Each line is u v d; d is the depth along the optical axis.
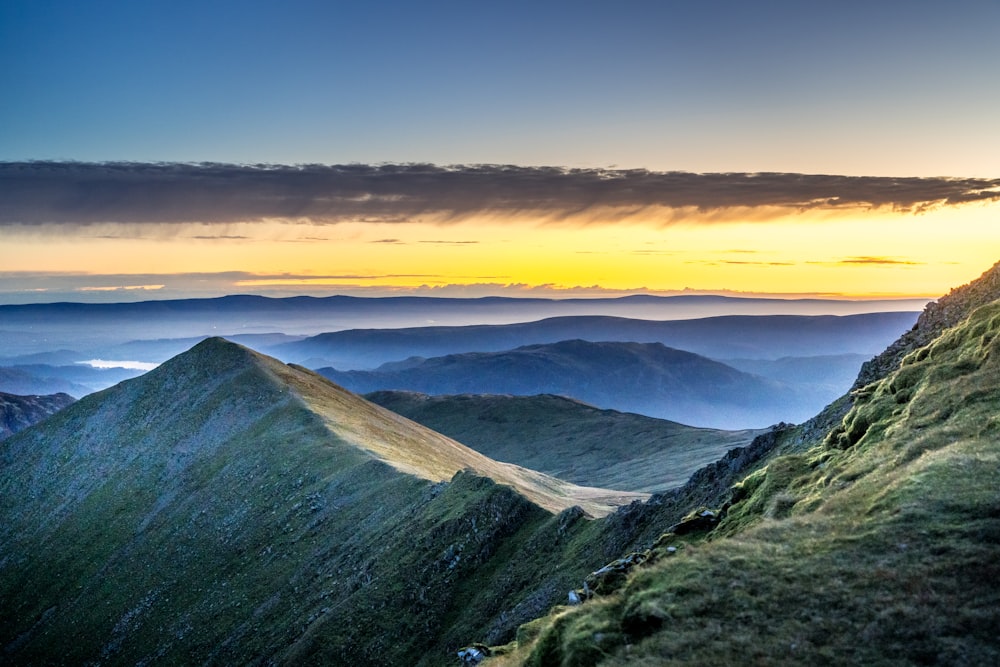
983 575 21.80
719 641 22.11
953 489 27.23
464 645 66.75
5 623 132.38
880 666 19.42
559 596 63.62
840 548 25.88
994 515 24.62
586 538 71.94
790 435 61.69
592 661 24.42
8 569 150.38
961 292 57.94
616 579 37.00
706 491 63.34
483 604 71.81
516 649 34.59
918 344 55.88
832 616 21.98
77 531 153.50
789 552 26.69
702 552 28.33
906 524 25.95
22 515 170.88
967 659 18.83
